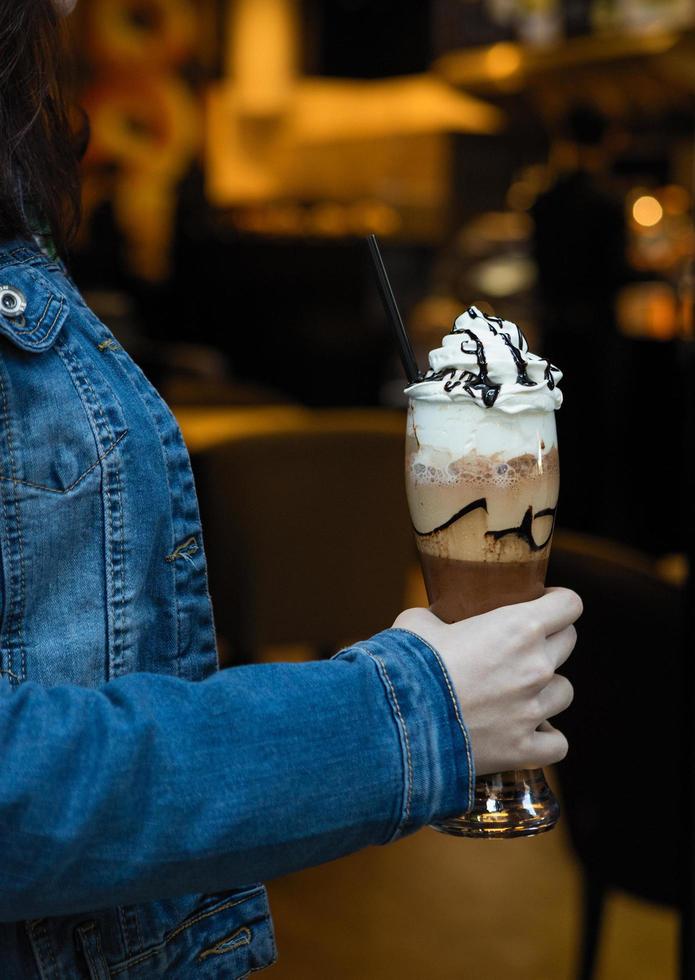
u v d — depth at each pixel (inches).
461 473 34.9
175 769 26.5
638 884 76.0
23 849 25.6
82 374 32.6
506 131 326.6
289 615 130.8
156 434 33.9
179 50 362.0
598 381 209.5
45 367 31.9
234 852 26.9
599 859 78.5
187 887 27.2
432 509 35.8
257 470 127.3
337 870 121.6
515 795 35.7
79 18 347.6
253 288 324.5
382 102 358.0
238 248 324.2
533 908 112.7
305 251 328.2
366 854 125.4
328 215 358.3
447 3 255.0
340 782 27.7
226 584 128.4
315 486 129.6
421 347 302.5
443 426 35.3
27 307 32.0
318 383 310.3
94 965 32.8
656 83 214.7
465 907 113.1
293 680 28.5
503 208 337.4
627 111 229.0
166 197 365.1
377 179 363.9
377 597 135.0
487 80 236.5
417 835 130.7
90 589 32.0
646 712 72.9
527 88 233.0
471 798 29.3
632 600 72.4
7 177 33.6
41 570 31.1
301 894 116.3
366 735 28.3
